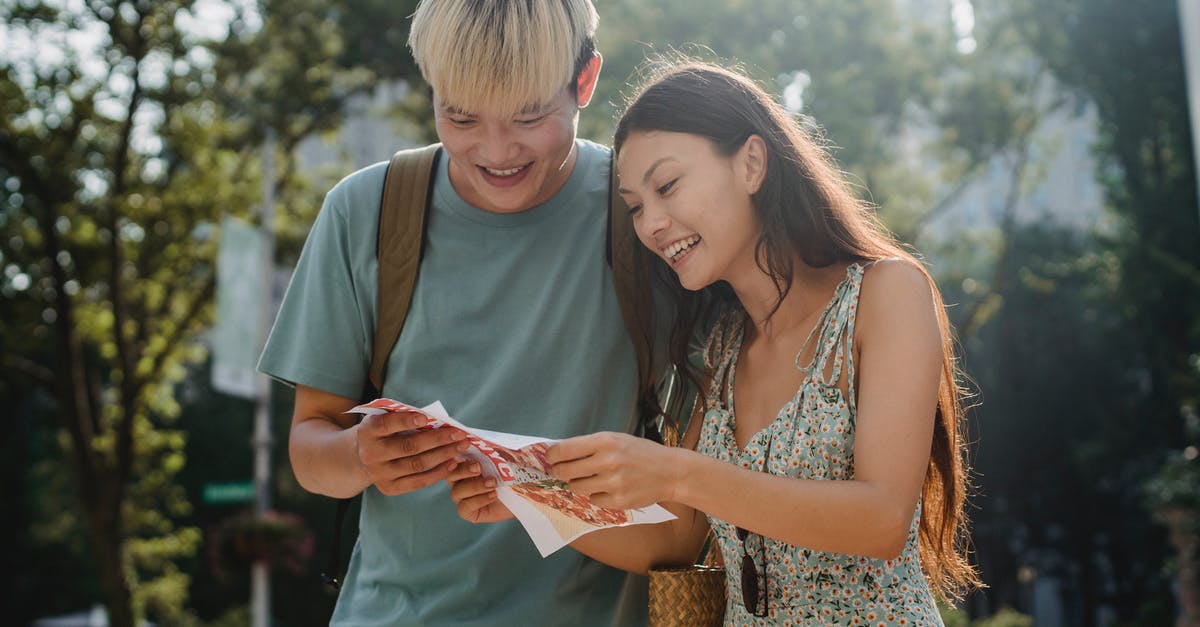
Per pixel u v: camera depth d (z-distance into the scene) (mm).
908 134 18797
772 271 2227
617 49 14422
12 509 30031
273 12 16750
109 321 18031
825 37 15938
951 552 2340
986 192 48969
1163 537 29953
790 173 2223
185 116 16812
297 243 19094
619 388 2480
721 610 2344
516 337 2438
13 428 30234
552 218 2473
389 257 2449
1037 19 18828
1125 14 19469
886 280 2119
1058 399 31422
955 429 2307
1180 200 21219
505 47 2047
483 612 2393
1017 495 32625
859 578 2080
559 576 2418
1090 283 29391
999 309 31422
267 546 14602
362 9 15906
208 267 18359
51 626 27234
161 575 28859
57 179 16547
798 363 2215
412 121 17734
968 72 18250
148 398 18375
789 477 1926
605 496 1860
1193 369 20625
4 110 15734
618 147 2232
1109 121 21594
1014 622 21594
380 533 2463
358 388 2514
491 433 1905
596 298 2459
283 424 30875
